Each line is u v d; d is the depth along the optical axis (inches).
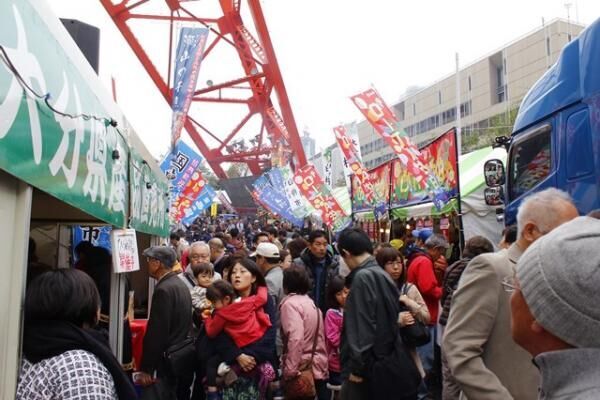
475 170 371.6
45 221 129.7
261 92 1263.5
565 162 176.2
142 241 262.8
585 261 37.0
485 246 184.2
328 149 789.2
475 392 82.0
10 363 64.0
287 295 170.7
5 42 58.4
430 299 220.1
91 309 77.9
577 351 36.7
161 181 254.1
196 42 361.1
